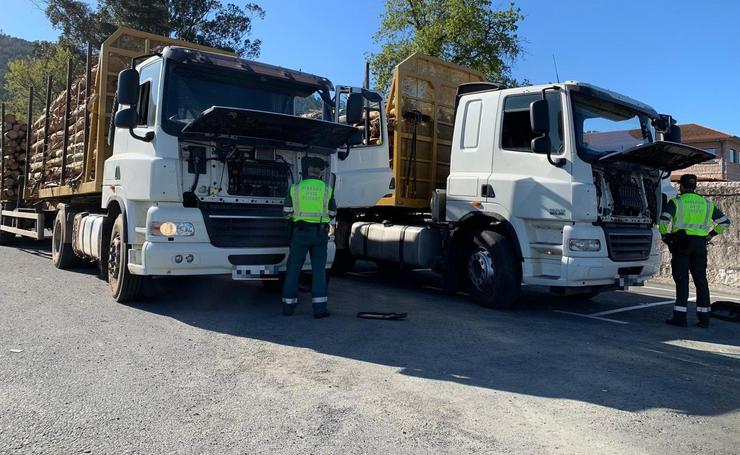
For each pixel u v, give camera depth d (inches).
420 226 362.0
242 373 183.5
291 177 274.8
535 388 179.2
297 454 129.1
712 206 287.7
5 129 526.9
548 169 283.1
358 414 153.3
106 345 207.9
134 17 1381.6
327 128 259.1
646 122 316.8
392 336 238.5
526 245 292.5
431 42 951.0
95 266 411.8
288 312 270.2
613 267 282.5
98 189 309.3
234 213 255.6
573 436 144.4
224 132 248.4
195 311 273.4
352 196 342.6
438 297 346.6
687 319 307.6
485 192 308.2
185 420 145.2
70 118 373.4
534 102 271.0
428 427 146.6
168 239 240.8
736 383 192.5
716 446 141.5
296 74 292.5
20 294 295.1
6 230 540.7
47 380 169.2
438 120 386.0
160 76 254.2
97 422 141.8
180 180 246.2
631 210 297.0
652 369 205.2
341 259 424.8
